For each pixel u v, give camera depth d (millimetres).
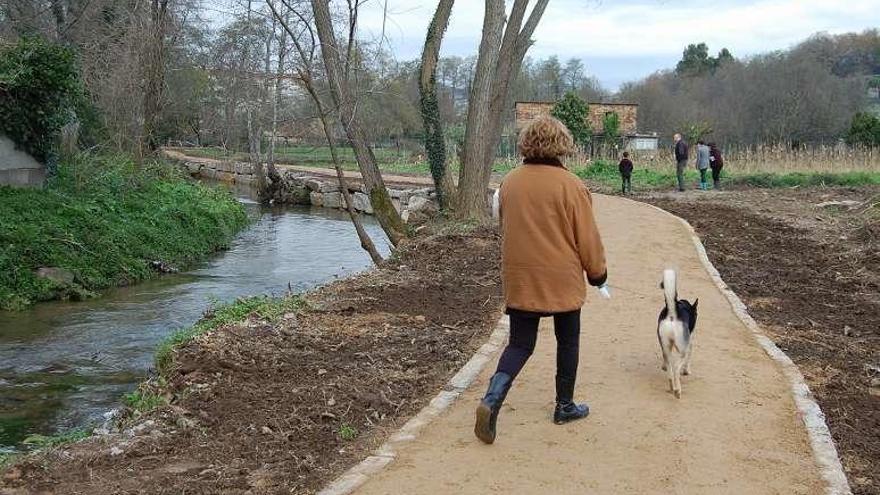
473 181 17141
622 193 26719
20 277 13953
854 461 5098
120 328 11766
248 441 5402
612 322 8219
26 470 4934
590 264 5090
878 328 8898
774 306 9789
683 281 10641
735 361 6902
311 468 4914
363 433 5547
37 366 9727
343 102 15016
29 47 18359
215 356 7211
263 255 19703
